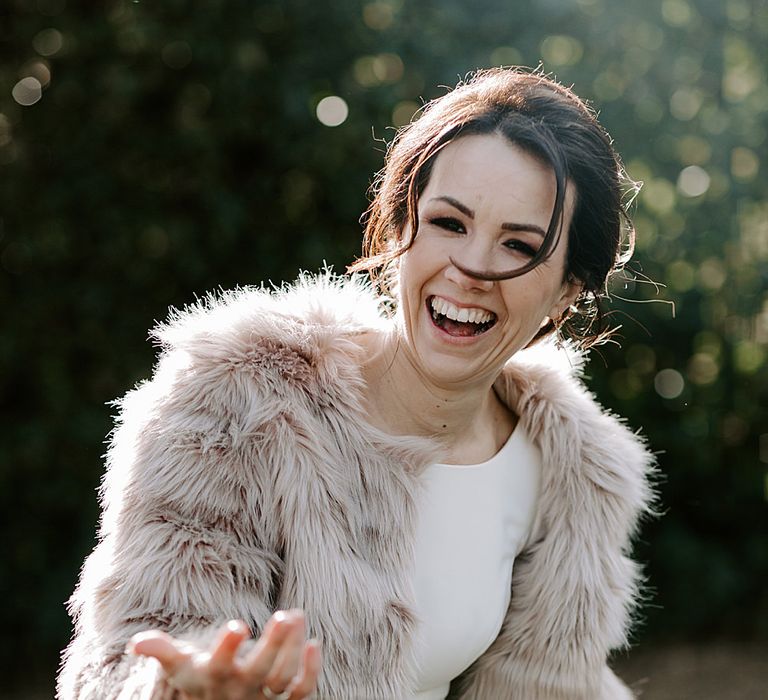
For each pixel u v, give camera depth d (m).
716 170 4.85
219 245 4.55
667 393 5.06
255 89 4.42
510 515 2.02
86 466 4.56
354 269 1.92
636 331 4.96
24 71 4.39
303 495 1.66
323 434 1.72
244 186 4.54
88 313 4.52
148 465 1.64
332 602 1.67
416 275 1.74
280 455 1.66
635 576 2.16
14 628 4.66
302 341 1.75
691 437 5.05
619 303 4.89
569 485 2.04
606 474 2.05
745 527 5.23
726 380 5.05
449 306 1.73
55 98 4.38
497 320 1.75
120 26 4.32
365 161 4.51
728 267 4.93
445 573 1.89
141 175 4.48
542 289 1.76
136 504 1.64
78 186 4.45
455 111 1.75
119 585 1.60
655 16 4.70
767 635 5.23
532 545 2.07
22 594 4.60
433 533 1.88
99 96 4.36
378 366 1.86
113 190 4.47
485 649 2.00
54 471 4.56
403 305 1.78
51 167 4.45
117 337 4.55
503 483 2.00
